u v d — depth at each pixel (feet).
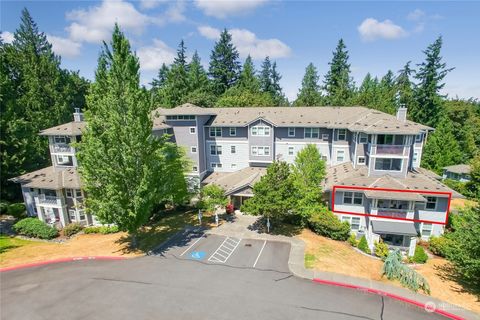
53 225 90.22
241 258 66.90
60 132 96.17
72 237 85.10
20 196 121.29
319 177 86.84
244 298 50.62
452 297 55.21
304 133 116.78
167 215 100.53
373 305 49.90
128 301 49.57
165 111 123.24
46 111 156.46
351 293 53.31
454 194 76.74
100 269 61.82
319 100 235.40
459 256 58.13
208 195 91.20
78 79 192.13
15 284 55.67
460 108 195.31
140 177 66.03
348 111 120.26
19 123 119.34
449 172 156.87
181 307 47.80
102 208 63.41
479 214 59.26
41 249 74.49
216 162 128.98
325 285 55.72
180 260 65.98
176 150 97.81
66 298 50.55
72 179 93.91
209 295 51.44
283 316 45.78
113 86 65.00
